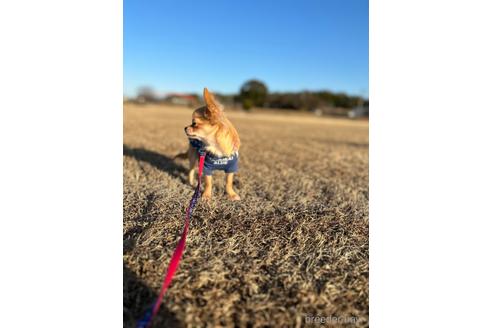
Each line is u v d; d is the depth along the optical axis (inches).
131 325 20.5
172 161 59.9
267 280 24.8
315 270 26.0
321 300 22.9
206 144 37.3
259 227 32.7
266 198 41.8
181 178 49.2
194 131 35.0
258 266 26.3
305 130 174.9
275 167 61.1
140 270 25.2
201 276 24.3
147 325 19.8
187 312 21.2
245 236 30.7
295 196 42.6
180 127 131.5
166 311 21.3
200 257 27.0
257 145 92.0
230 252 28.1
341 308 22.4
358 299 23.4
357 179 54.8
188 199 38.9
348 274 25.9
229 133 37.0
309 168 62.4
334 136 145.2
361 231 33.1
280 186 47.3
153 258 26.5
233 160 39.1
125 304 22.3
